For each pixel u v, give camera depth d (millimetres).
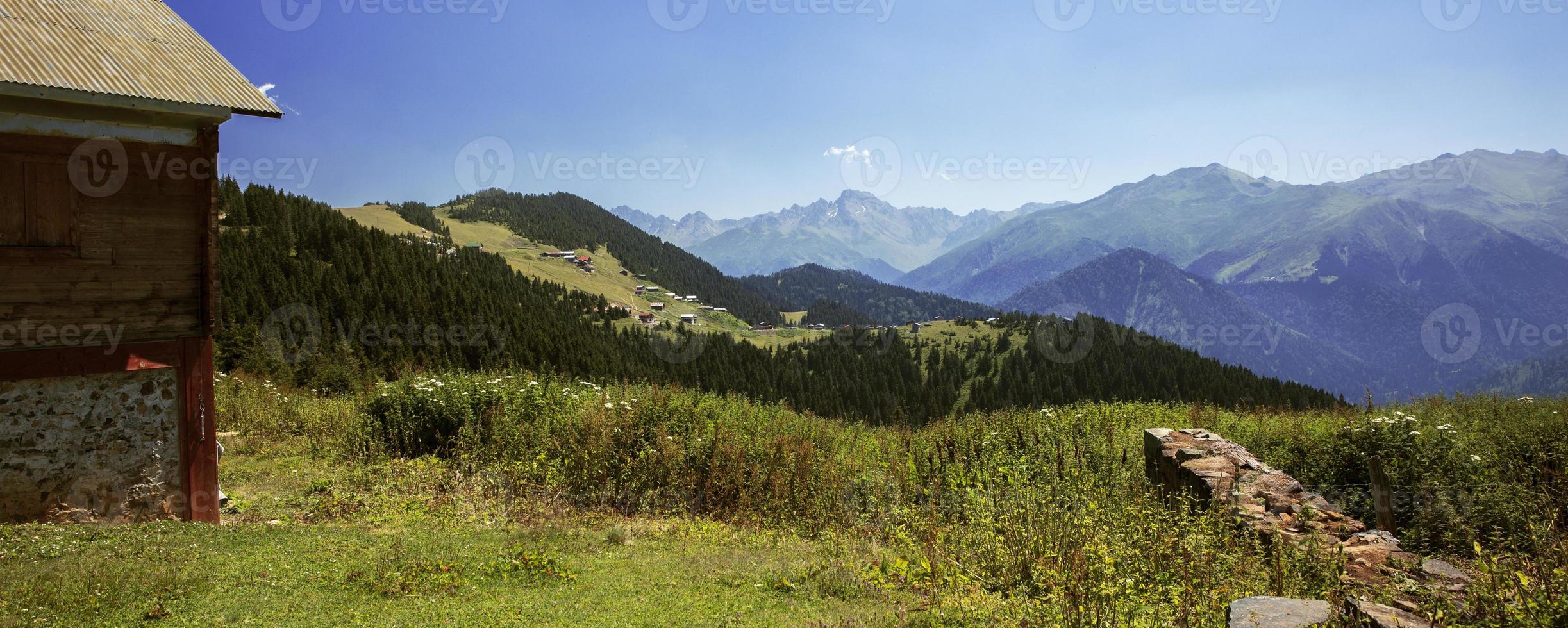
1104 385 111125
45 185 8633
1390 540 7469
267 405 19969
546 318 106375
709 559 8773
